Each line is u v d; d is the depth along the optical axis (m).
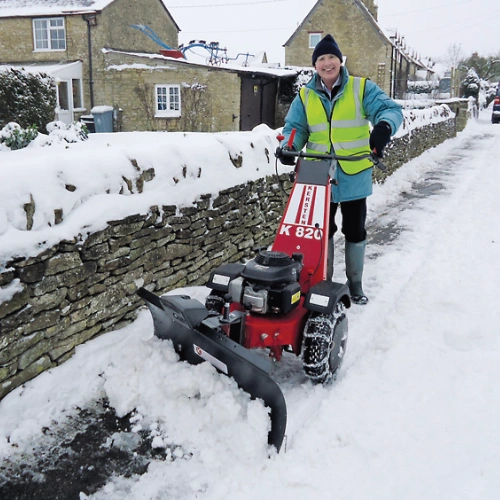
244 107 20.81
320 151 4.43
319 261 3.65
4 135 5.98
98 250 3.61
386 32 31.50
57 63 22.95
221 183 5.03
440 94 37.62
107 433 2.95
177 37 28.20
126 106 22.22
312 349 3.22
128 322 3.99
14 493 2.52
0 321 2.93
